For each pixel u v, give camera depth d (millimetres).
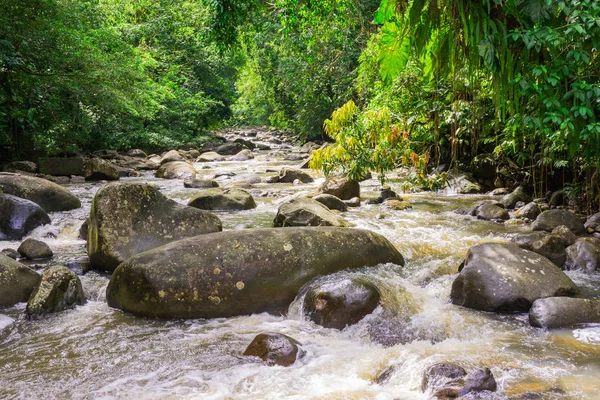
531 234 5617
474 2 4711
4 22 11664
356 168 8469
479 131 9352
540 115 5176
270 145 30609
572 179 9156
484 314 4297
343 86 15781
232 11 10141
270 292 4496
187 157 22016
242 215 8469
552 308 4004
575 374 3205
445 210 8852
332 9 10438
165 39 27609
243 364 3516
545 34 4320
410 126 9141
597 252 5441
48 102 14719
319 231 5016
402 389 3139
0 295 4574
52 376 3391
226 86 31812
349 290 4207
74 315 4438
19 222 6988
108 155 19344
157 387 3232
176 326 4219
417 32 5227
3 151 15203
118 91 15734
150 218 5625
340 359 3576
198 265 4484
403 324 4121
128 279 4500
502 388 3018
